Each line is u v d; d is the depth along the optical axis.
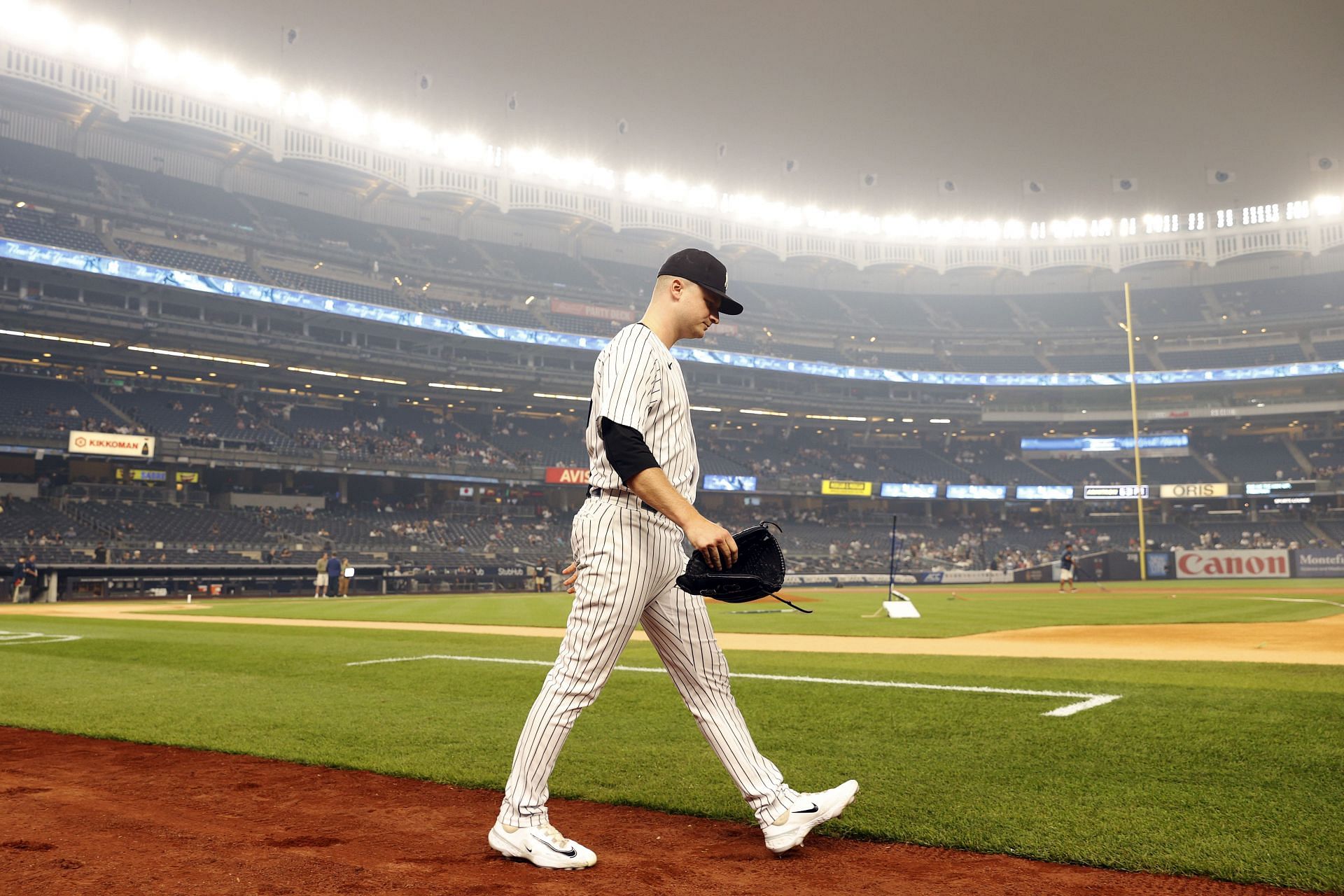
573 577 3.04
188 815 3.34
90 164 39.75
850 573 45.03
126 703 6.31
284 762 4.37
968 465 55.47
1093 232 55.16
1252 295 56.00
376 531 39.62
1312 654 9.47
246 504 39.38
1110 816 3.19
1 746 4.83
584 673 2.81
